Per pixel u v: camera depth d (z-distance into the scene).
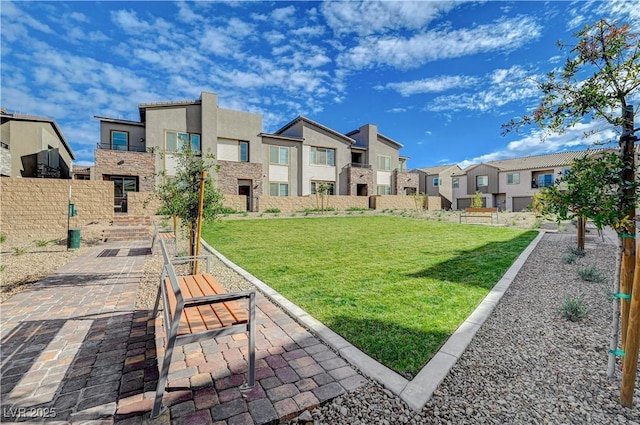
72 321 3.63
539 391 2.43
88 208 13.49
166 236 8.14
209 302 2.29
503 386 2.49
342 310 4.04
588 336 3.38
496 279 5.58
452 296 4.64
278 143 24.89
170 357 2.14
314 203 24.14
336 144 28.03
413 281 5.47
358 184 30.34
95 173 17.31
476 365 2.79
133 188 18.91
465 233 12.97
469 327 3.52
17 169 16.92
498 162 40.06
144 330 3.41
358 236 11.93
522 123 3.03
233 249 8.96
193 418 2.06
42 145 17.75
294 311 3.98
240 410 2.14
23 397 2.26
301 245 9.70
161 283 3.30
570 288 5.12
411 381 2.47
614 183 2.41
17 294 4.63
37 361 2.75
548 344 3.20
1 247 9.28
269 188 24.45
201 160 6.26
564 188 2.64
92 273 5.99
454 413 2.17
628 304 2.62
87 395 2.29
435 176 40.88
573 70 2.66
